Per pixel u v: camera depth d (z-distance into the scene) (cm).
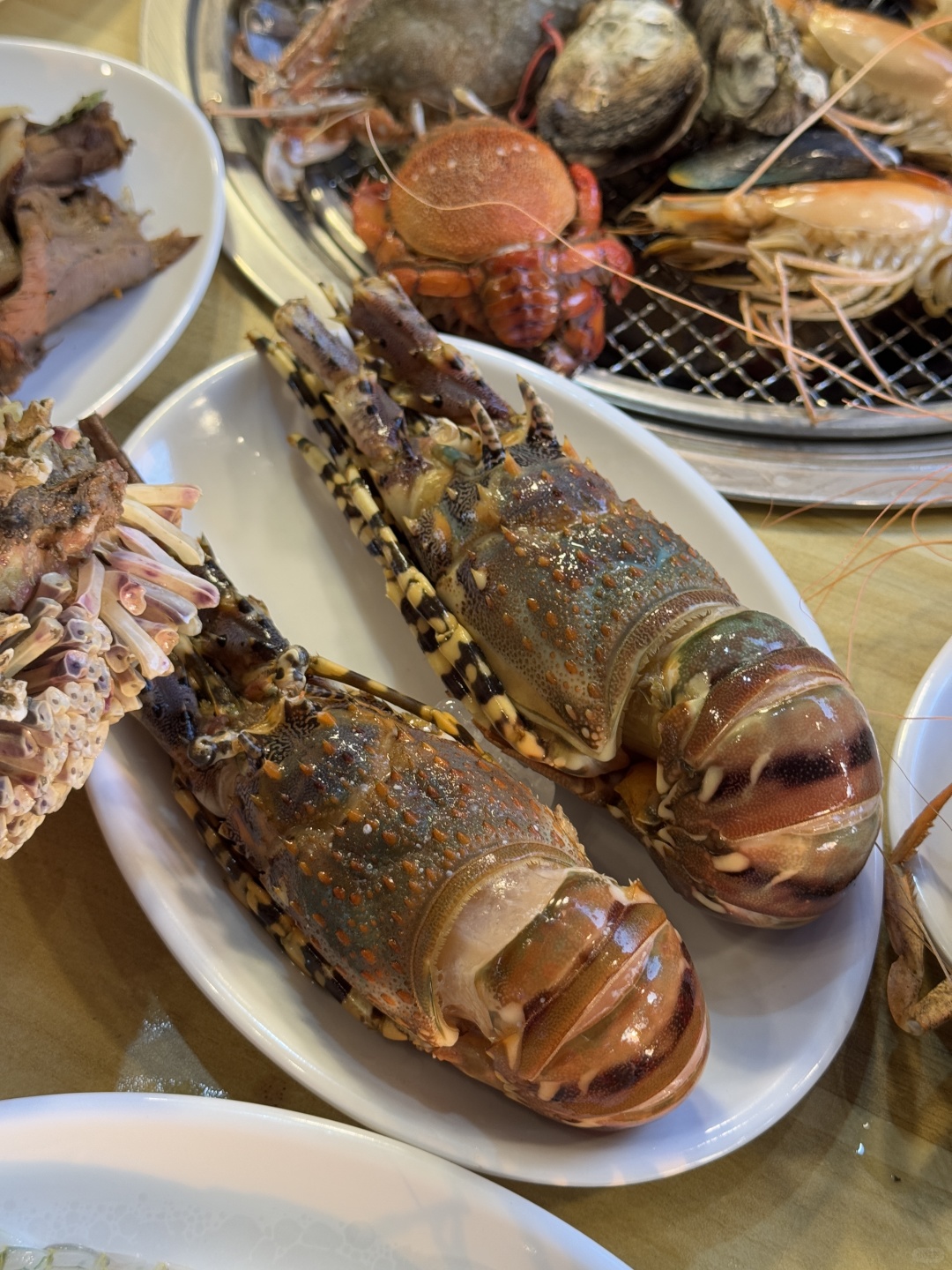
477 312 40
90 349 36
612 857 31
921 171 44
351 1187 25
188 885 28
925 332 44
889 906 30
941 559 38
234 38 46
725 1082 27
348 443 35
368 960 26
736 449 39
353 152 45
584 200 42
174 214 38
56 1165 25
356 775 27
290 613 35
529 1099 26
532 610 30
